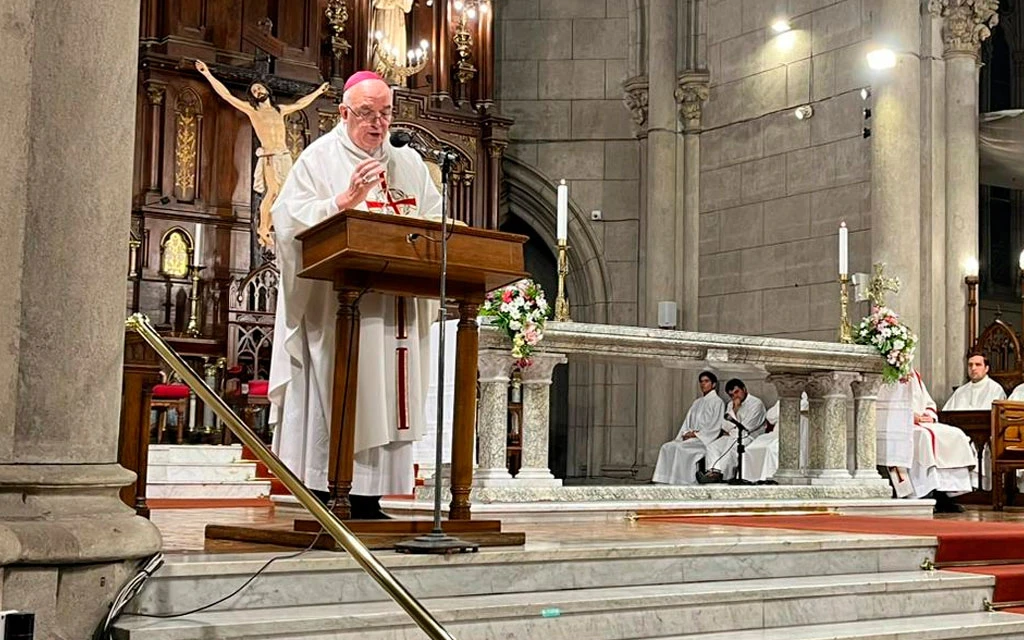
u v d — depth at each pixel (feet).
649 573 18.99
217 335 50.11
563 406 62.34
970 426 42.19
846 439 34.73
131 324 15.44
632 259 58.59
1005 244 65.00
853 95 49.67
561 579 17.97
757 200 53.52
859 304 47.75
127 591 14.30
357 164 19.08
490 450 28.76
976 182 47.01
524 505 28.14
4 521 13.82
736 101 54.70
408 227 17.04
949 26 46.80
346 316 17.48
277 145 51.72
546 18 60.23
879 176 46.24
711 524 27.91
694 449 49.60
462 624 15.74
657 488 30.68
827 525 27.53
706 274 55.67
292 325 18.78
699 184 56.18
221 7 52.70
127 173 14.87
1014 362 45.85
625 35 59.41
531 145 60.03
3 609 13.47
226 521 25.29
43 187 14.17
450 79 57.98
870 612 20.17
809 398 35.19
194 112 51.65
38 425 14.15
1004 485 41.70
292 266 18.39
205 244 51.26
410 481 19.06
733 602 18.45
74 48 14.35
